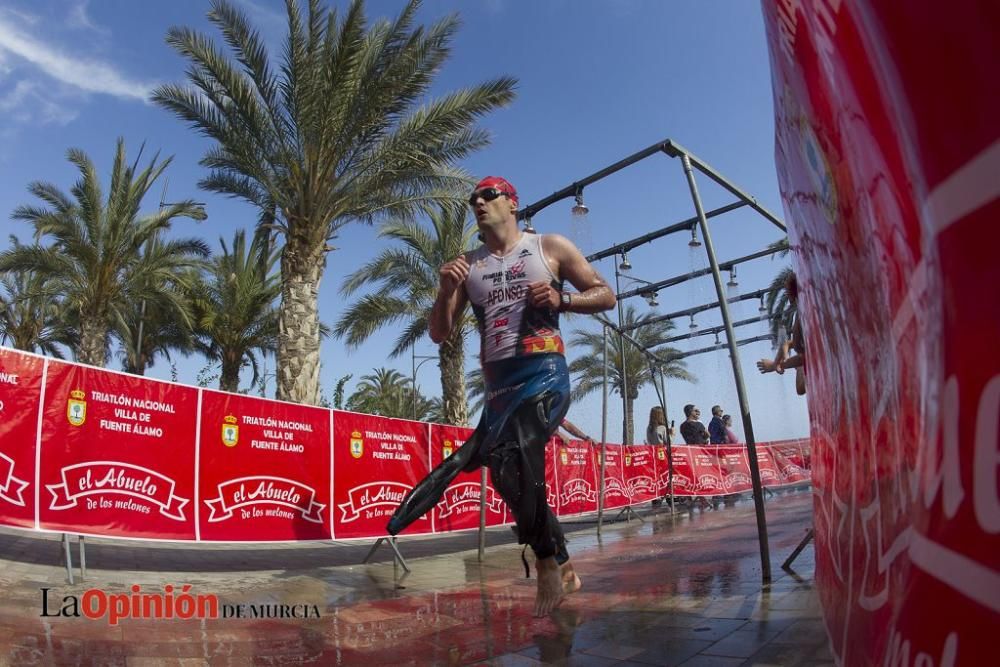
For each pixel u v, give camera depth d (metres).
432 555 6.61
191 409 4.98
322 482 5.75
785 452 16.19
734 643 2.46
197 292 20.48
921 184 0.56
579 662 2.45
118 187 17.69
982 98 0.44
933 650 0.56
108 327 19.61
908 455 0.70
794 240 1.87
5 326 25.36
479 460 3.08
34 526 4.10
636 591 3.72
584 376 22.05
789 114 1.37
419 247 16.73
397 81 11.09
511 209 3.14
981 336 0.46
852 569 1.30
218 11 10.64
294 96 11.17
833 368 1.56
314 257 12.44
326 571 5.27
